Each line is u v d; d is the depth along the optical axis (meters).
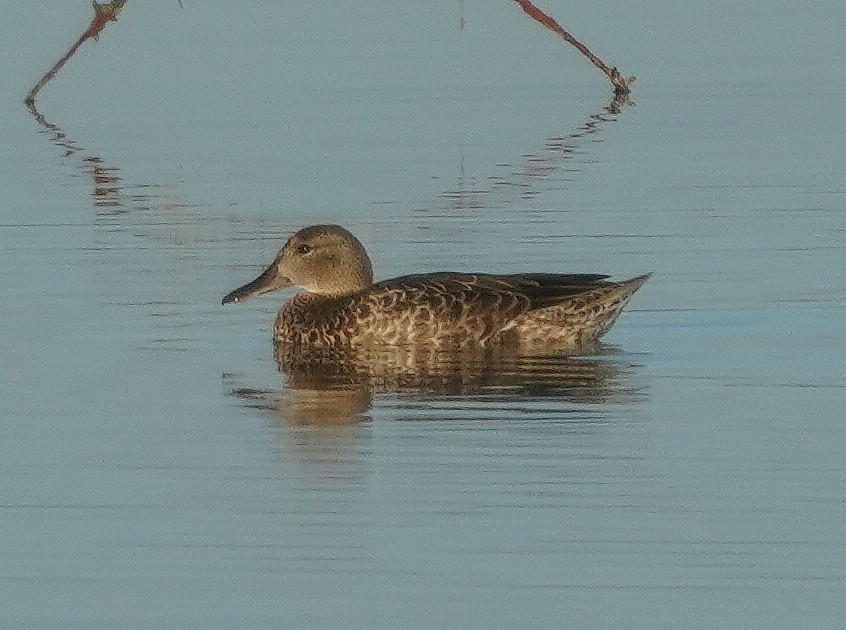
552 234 21.06
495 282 17.83
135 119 27.33
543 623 11.72
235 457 14.55
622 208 22.02
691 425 14.98
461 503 13.50
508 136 26.05
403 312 17.62
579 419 15.21
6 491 13.93
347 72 29.58
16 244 20.78
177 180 23.91
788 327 17.64
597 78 29.39
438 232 21.31
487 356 17.34
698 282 19.16
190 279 19.61
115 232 21.31
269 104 27.91
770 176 23.30
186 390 16.25
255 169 24.42
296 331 17.84
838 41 30.94
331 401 15.91
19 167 24.64
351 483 13.92
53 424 15.34
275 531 13.13
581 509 13.33
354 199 22.89
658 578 12.30
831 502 13.34
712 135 25.75
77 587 12.34
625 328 17.91
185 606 12.04
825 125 26.02
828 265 19.55
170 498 13.75
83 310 18.52
